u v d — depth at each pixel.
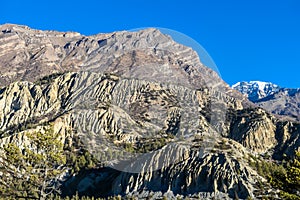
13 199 42.66
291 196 29.09
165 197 111.06
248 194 108.38
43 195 35.81
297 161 29.95
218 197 111.44
